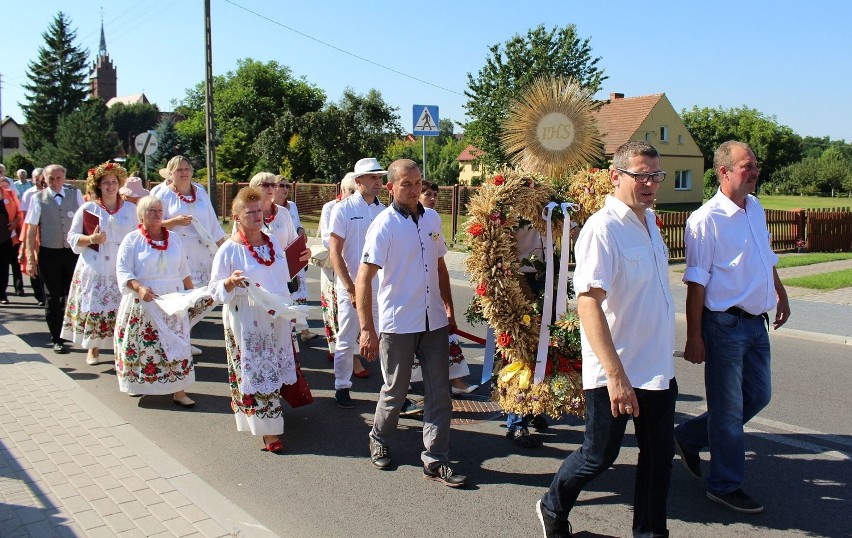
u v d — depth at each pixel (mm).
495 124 20250
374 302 6250
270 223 7574
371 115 39688
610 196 3578
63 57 80812
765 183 67812
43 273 7812
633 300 3463
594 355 3508
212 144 21234
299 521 4086
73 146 67812
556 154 5098
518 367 4816
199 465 4926
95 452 4902
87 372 7188
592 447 3549
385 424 4812
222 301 5023
